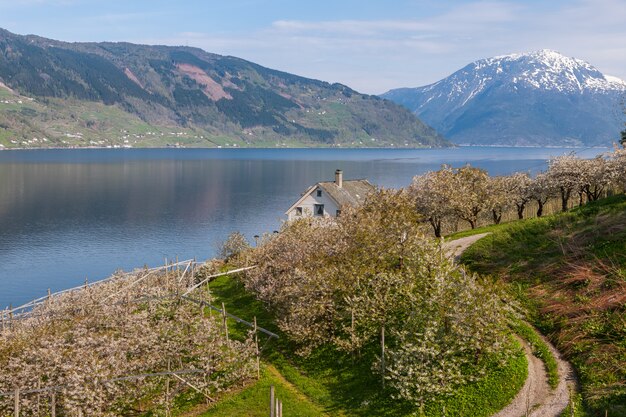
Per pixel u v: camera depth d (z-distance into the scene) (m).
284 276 41.25
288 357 35.62
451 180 59.34
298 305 35.75
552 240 41.75
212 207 143.62
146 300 43.50
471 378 27.66
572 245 39.69
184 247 98.75
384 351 31.56
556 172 59.22
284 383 32.41
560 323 31.58
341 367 32.53
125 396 30.72
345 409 28.61
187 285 53.97
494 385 27.22
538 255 40.34
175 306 43.28
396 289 34.62
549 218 46.28
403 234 38.56
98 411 28.55
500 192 60.56
